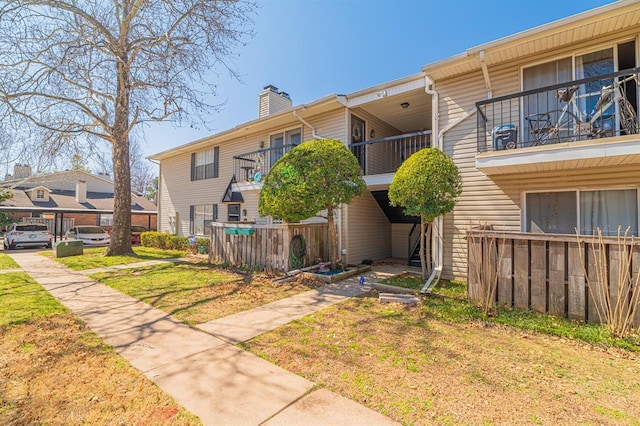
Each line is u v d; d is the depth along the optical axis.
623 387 2.71
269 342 3.74
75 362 3.21
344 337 3.88
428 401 2.50
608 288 4.03
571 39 5.90
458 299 5.46
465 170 7.23
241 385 2.76
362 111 10.47
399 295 5.64
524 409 2.39
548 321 4.23
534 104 6.46
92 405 2.46
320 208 7.44
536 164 5.62
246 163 13.34
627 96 5.51
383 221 11.57
